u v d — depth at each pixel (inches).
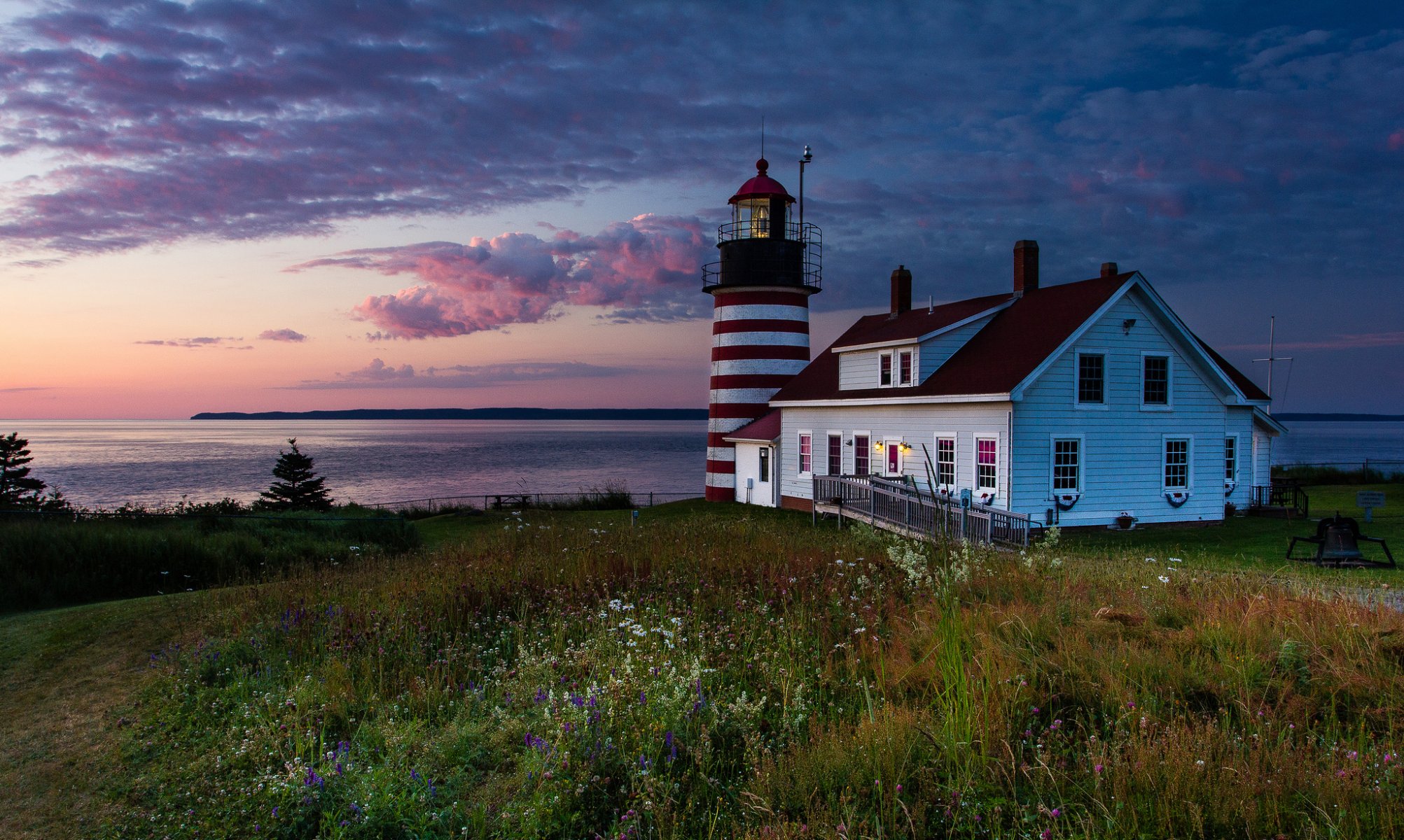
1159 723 246.4
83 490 2950.3
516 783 237.8
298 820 222.8
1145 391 1013.8
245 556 770.8
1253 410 1234.6
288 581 576.1
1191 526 1019.3
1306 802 202.8
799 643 346.9
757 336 1593.3
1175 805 202.7
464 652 376.8
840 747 238.5
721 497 1617.9
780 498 1445.6
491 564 544.1
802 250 1609.3
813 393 1353.3
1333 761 218.1
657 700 275.9
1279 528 984.3
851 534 810.2
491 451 6609.3
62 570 675.4
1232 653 299.4
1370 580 538.0
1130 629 335.0
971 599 394.6
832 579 471.2
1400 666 283.3
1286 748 225.1
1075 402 973.8
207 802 248.5
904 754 235.9
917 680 297.7
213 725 308.0
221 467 4468.5
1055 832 195.6
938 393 1040.2
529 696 300.5
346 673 339.3
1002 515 736.3
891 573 482.9
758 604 420.2
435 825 219.3
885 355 1194.0
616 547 614.9
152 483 3297.2
